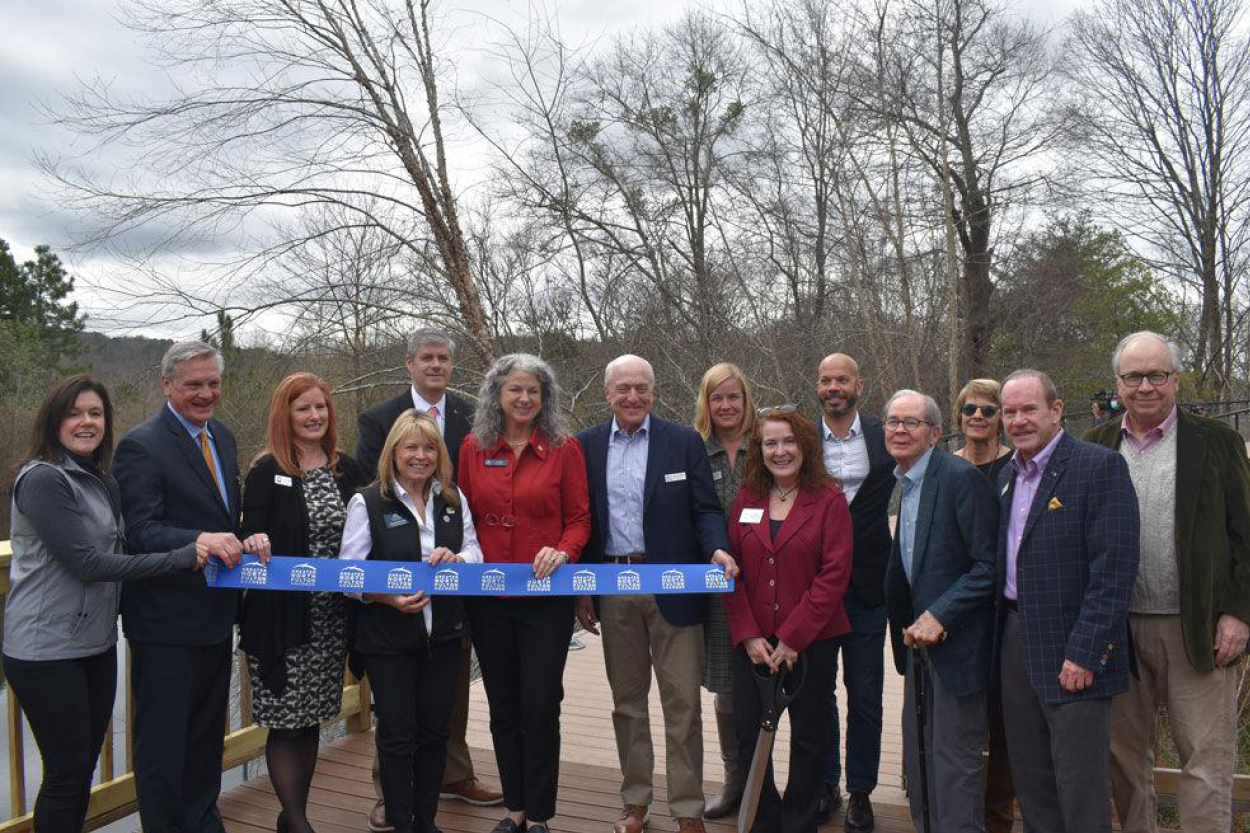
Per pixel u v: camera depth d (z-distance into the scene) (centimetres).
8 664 275
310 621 311
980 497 294
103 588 283
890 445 309
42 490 268
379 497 312
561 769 409
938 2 1526
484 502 327
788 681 313
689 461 334
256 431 859
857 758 346
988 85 1700
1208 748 285
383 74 884
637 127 1606
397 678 305
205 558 280
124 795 337
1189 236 1706
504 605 325
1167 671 293
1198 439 290
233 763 381
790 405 322
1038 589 276
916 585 302
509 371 326
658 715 519
